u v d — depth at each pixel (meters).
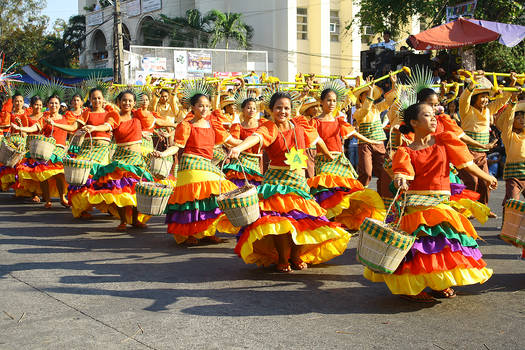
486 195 8.06
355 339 3.78
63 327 4.04
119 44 22.25
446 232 4.35
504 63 16.77
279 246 5.59
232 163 7.70
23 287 5.09
